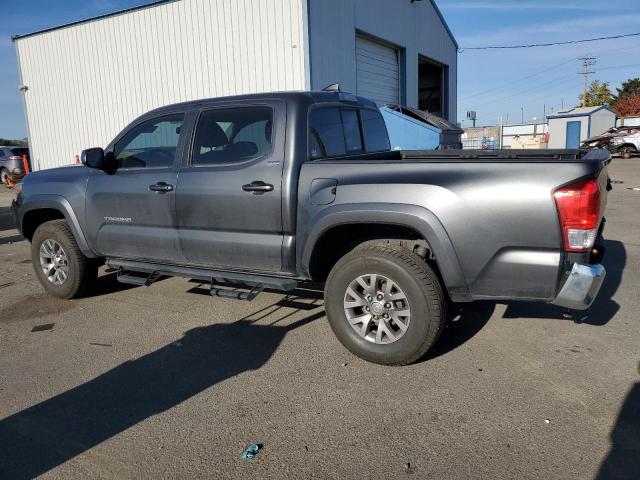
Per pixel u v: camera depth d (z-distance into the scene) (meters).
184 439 3.05
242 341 4.43
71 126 16.86
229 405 3.41
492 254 3.44
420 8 18.58
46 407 3.46
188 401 3.47
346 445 2.94
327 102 4.58
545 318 4.71
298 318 4.91
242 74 13.16
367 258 3.80
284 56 12.46
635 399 3.31
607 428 3.01
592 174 3.24
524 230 3.35
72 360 4.17
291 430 3.10
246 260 4.38
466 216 3.46
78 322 5.02
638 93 65.12
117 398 3.54
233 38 13.09
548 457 2.77
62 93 16.77
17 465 2.86
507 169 3.39
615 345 4.11
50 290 5.73
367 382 3.65
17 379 3.87
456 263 3.52
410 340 3.71
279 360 4.04
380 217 3.68
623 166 23.38
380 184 3.71
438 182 3.54
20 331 4.84
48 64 16.80
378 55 16.19
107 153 5.14
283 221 4.13
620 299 5.18
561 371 3.71
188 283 6.21
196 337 4.54
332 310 4.00
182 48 13.98
